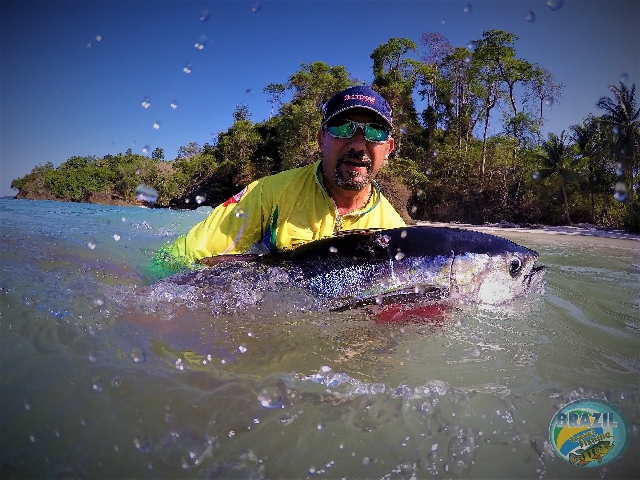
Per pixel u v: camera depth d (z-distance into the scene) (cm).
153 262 273
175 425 115
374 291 202
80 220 581
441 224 2239
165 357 150
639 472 104
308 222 246
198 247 259
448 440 113
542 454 109
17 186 3103
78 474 99
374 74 2878
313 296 200
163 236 411
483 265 219
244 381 136
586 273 351
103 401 123
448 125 3203
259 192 259
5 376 134
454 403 128
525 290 235
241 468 102
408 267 208
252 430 114
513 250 231
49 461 103
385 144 239
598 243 885
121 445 108
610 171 2453
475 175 2838
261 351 160
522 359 160
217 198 3172
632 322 206
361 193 250
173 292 203
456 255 216
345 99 231
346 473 102
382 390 134
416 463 105
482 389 137
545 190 2538
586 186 2567
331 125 231
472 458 107
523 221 2602
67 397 125
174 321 182
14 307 184
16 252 294
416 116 3066
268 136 3397
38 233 398
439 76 2803
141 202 3048
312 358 157
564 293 260
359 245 211
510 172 2725
